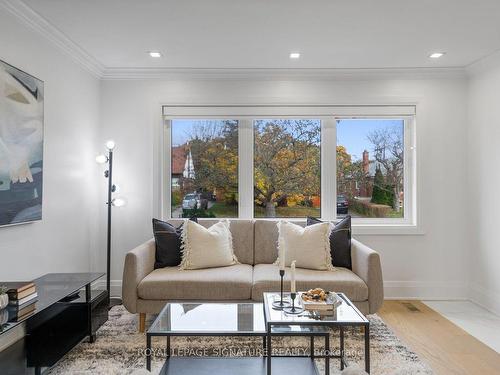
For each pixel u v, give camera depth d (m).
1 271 2.35
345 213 3.99
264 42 3.09
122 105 3.85
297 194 3.98
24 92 2.51
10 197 2.36
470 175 3.78
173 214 3.98
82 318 2.58
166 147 3.96
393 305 3.60
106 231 3.86
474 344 2.71
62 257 3.10
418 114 3.83
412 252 3.84
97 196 3.80
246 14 2.59
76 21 2.69
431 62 3.58
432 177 3.83
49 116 2.89
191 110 3.87
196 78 3.86
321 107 3.86
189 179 3.98
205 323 2.19
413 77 3.83
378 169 3.97
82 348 2.61
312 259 3.14
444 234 3.83
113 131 3.85
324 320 2.00
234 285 2.81
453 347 2.66
